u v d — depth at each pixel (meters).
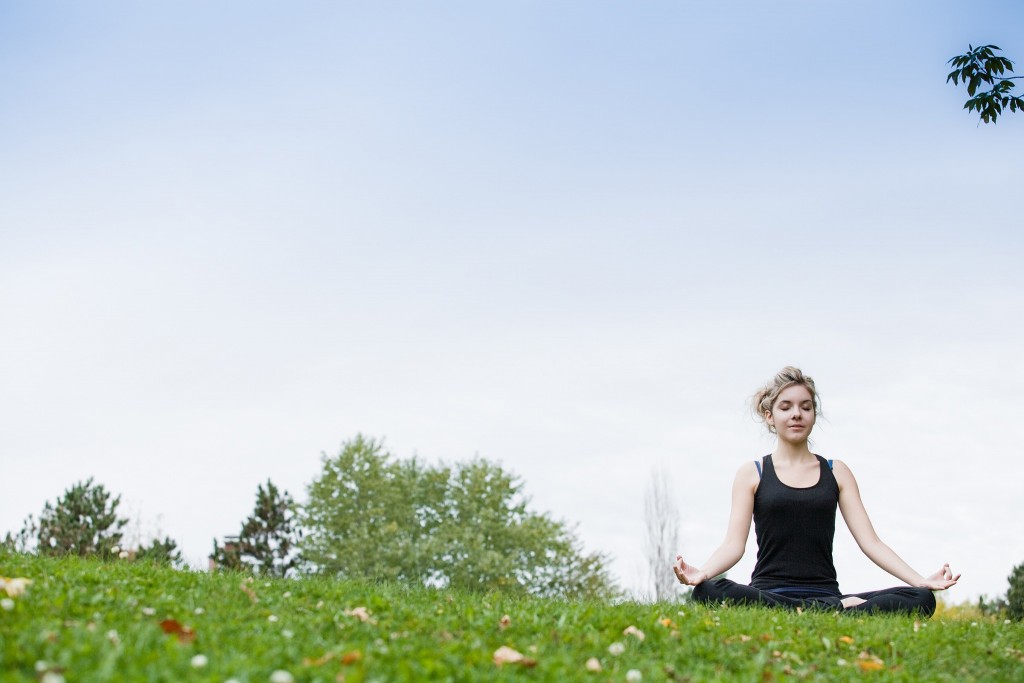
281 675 3.54
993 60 9.70
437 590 7.02
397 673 3.89
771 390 7.85
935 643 5.75
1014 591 18.83
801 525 7.53
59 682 3.33
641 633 5.21
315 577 7.54
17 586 4.85
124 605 4.92
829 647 5.39
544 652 4.63
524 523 42.06
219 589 5.98
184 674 3.63
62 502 21.73
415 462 47.06
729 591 7.28
